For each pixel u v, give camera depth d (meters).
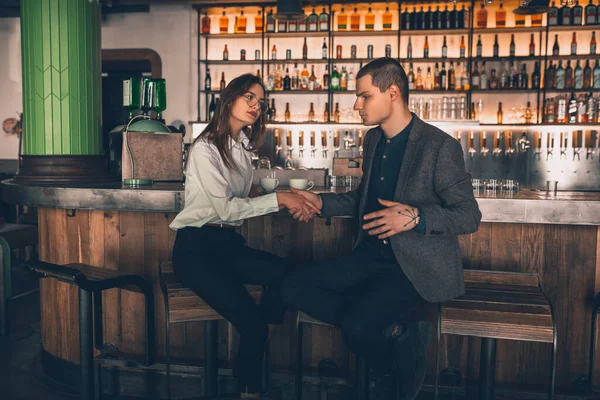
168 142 2.60
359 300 1.63
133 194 2.24
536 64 5.12
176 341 2.51
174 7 5.74
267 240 2.44
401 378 1.77
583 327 2.27
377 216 1.56
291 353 2.43
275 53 5.37
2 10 5.95
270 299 1.91
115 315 2.56
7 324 3.29
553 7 4.22
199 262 1.82
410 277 1.65
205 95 5.71
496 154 5.16
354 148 5.41
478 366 2.32
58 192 2.33
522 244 2.29
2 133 6.21
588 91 4.97
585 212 2.00
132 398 2.50
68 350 2.61
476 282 1.97
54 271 2.02
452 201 1.60
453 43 5.29
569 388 2.29
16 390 2.54
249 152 2.03
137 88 2.69
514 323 1.67
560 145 5.06
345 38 5.44
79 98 2.88
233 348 2.46
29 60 2.86
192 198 1.87
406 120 1.74
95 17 2.95
